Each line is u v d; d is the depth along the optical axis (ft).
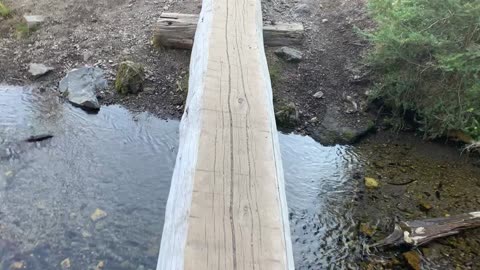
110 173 13.29
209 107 8.52
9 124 14.53
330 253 11.40
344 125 15.37
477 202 12.75
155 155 14.03
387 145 14.99
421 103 15.20
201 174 7.01
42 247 11.09
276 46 17.29
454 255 11.19
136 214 12.17
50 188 12.65
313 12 18.89
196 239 5.98
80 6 18.97
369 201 12.84
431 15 14.82
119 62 16.74
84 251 11.10
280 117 15.21
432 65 14.42
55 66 16.69
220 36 11.20
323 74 16.69
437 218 12.02
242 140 7.81
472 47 13.96
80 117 15.11
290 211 12.52
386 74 15.76
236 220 6.31
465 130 14.16
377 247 11.44
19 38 17.63
